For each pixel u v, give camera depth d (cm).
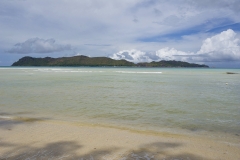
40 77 3728
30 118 916
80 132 727
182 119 911
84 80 3072
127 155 545
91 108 1131
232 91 1881
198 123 849
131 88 2077
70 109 1104
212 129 772
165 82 2798
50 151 563
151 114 1000
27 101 1335
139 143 631
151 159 524
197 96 1577
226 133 729
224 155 554
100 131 742
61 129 759
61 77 3756
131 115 978
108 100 1387
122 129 768
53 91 1834
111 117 941
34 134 701
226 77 4038
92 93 1720
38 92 1766
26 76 3994
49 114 992
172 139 669
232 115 983
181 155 551
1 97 1489
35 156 531
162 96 1574
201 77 3984
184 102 1320
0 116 946
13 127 780
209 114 1002
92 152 561
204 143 637
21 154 543
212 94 1691
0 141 634
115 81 2919
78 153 553
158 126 808
